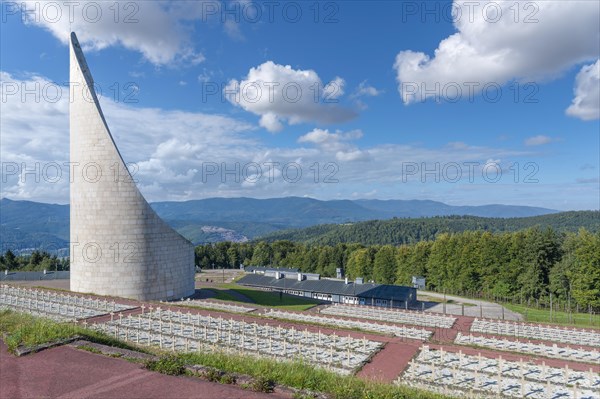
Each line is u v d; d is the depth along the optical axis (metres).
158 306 41.75
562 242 102.75
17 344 14.50
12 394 10.89
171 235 55.38
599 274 72.44
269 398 10.91
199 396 10.91
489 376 22.36
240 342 27.81
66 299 44.28
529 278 85.19
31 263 113.38
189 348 25.61
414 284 97.19
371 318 44.59
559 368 24.12
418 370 23.20
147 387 11.46
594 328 41.53
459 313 68.75
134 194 52.06
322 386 12.05
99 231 51.12
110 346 15.98
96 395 10.90
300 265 151.75
